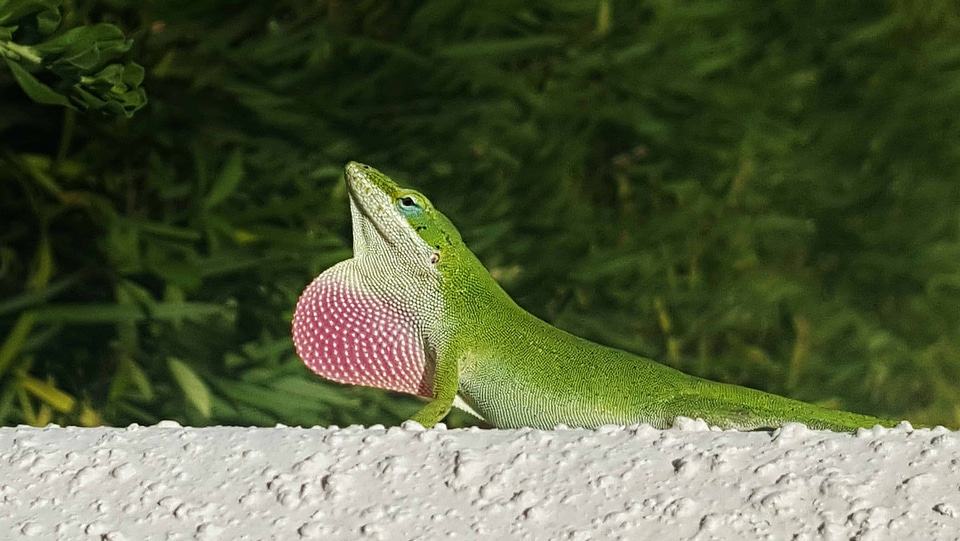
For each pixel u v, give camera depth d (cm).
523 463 9
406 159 32
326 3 31
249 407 28
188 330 28
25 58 18
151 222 28
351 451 10
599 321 34
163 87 29
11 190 28
